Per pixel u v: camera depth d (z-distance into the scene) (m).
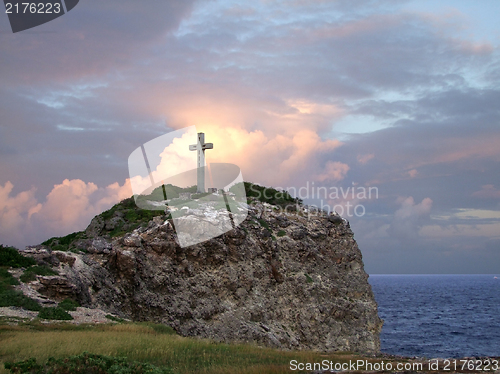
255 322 45.62
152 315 39.19
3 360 17.06
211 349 22.88
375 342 56.31
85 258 36.94
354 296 59.66
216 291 44.84
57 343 19.50
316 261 57.59
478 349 74.94
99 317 28.97
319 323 51.41
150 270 40.84
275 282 50.72
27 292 28.92
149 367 16.91
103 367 16.31
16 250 33.41
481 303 174.75
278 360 21.66
